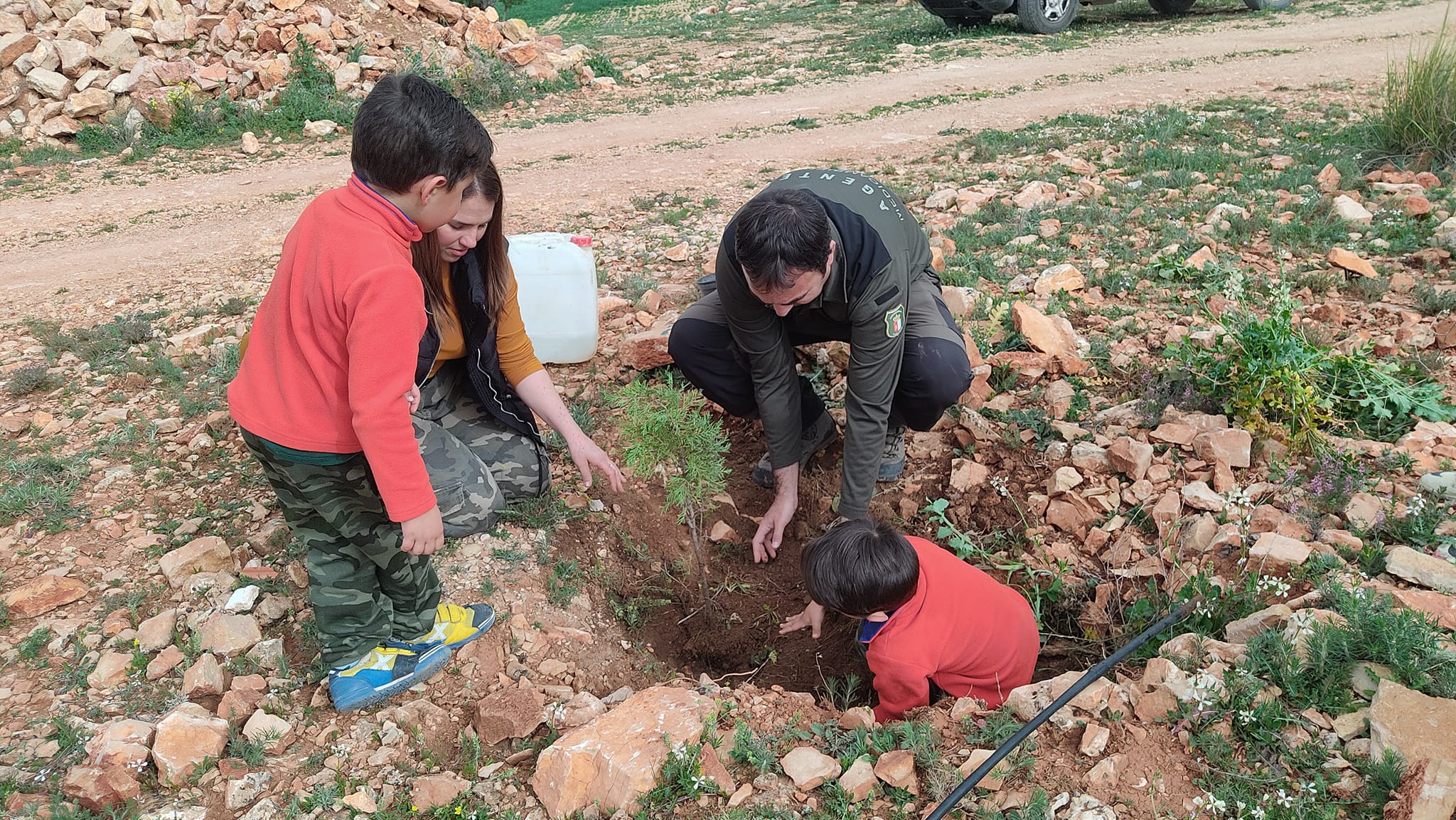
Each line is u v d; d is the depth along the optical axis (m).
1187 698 2.40
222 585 3.10
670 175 8.33
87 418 4.23
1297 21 15.38
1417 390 3.73
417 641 2.77
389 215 2.09
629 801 2.26
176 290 6.08
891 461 3.77
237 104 11.08
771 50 15.52
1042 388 4.14
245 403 2.19
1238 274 4.30
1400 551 2.84
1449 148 6.85
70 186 9.27
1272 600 2.80
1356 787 2.15
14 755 2.48
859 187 2.98
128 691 2.72
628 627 3.30
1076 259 5.39
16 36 10.72
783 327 3.12
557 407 3.08
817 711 2.65
